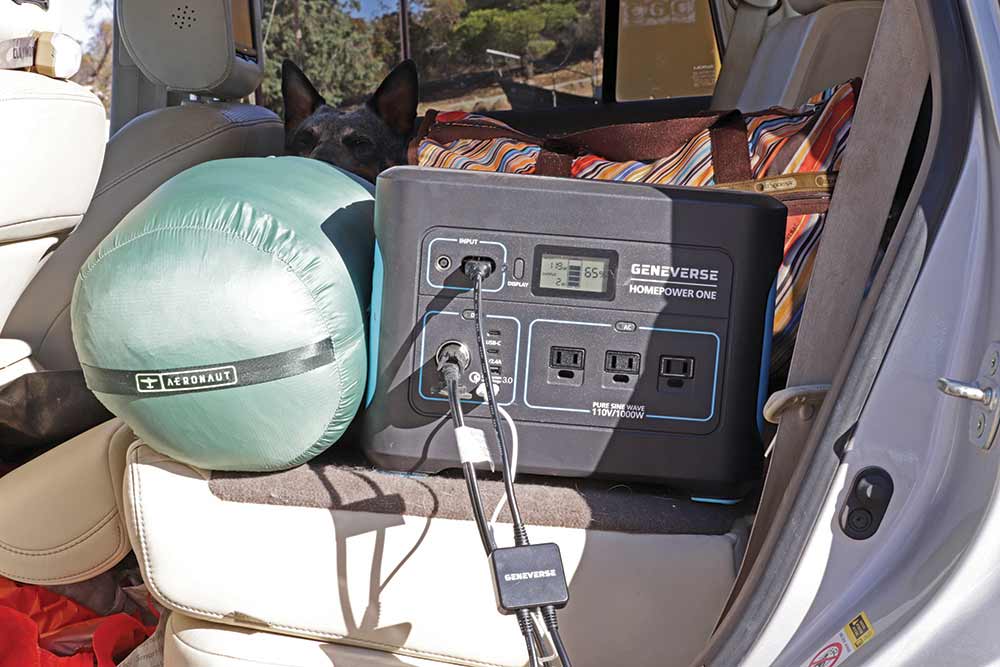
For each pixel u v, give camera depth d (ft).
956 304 2.45
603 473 3.25
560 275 3.16
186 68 5.54
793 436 2.93
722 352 3.18
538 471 3.28
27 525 3.88
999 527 2.17
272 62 22.65
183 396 2.96
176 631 3.34
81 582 4.33
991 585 2.17
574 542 3.14
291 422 3.07
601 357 3.18
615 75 9.09
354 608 3.17
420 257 3.15
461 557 3.13
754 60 7.27
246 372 2.95
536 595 2.60
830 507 2.54
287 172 3.60
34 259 4.52
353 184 3.96
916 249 2.47
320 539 3.15
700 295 3.16
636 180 4.42
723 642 2.69
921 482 2.51
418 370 3.19
